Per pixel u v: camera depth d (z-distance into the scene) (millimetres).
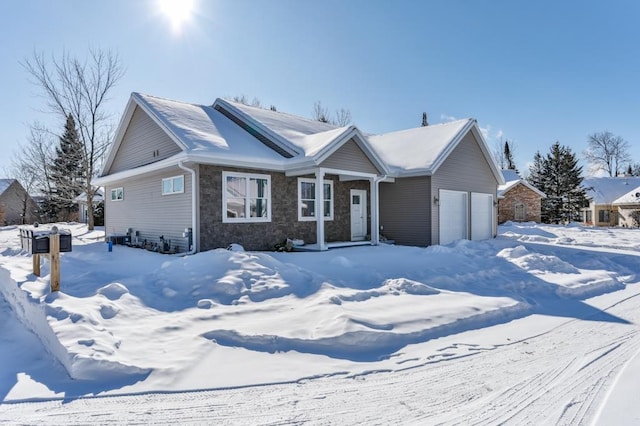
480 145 17359
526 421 2826
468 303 6336
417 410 3059
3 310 6355
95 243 14023
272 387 3471
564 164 36688
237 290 6410
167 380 3518
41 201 36406
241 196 11727
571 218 36719
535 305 6859
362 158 13336
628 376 3514
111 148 15477
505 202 30516
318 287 6734
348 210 15305
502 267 9688
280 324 4969
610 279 8883
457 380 3684
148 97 13656
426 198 14641
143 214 13781
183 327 4832
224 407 3080
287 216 12945
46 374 3740
